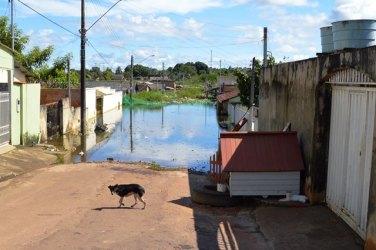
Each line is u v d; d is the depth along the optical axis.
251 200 10.83
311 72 10.23
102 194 11.87
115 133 31.20
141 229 8.80
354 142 8.34
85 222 9.19
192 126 36.91
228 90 64.06
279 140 10.97
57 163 17.27
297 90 11.46
